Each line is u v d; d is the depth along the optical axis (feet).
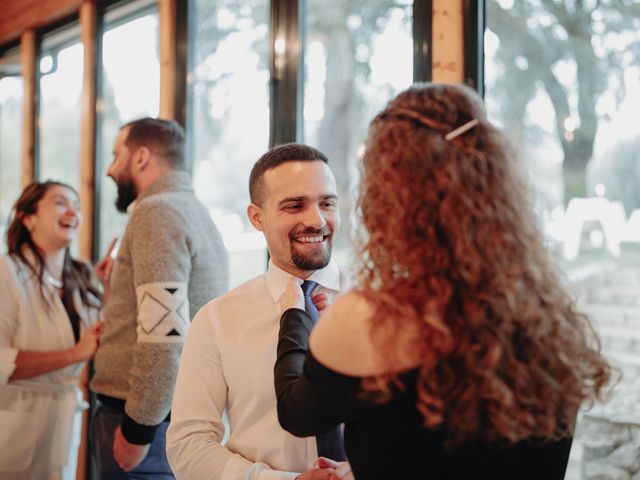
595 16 6.55
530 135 6.88
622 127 6.38
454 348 2.96
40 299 7.96
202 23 9.89
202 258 6.42
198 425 4.66
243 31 9.30
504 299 2.99
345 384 3.14
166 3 10.03
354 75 8.08
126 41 11.25
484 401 3.00
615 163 6.44
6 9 13.98
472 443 3.08
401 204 3.11
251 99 9.14
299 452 4.58
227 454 4.54
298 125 8.59
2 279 7.73
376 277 3.21
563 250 6.75
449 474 3.10
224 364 4.72
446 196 3.07
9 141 14.61
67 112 12.65
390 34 7.68
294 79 8.57
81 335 8.26
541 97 6.84
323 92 8.41
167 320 5.95
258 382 4.63
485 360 2.91
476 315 2.95
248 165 9.17
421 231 3.09
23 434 7.60
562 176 6.73
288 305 4.20
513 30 6.95
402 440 3.11
